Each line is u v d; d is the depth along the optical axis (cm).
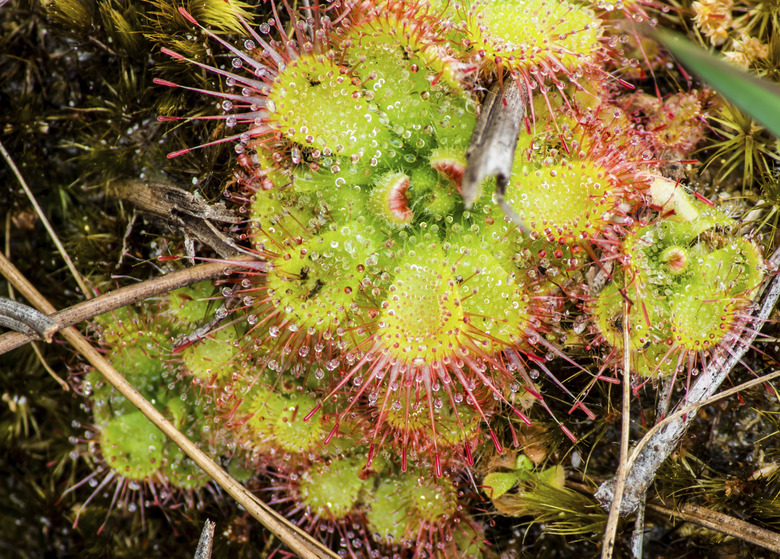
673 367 15
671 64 15
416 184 14
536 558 15
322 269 14
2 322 15
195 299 15
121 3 15
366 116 14
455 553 15
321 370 15
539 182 14
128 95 15
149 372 15
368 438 15
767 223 15
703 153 15
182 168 15
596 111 15
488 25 14
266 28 14
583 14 14
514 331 14
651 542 15
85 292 15
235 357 15
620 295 15
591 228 14
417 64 14
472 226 14
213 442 15
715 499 15
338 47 14
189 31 15
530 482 15
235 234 15
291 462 15
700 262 15
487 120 14
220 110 15
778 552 15
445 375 14
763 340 15
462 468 15
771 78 15
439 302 14
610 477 15
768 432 15
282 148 14
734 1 15
